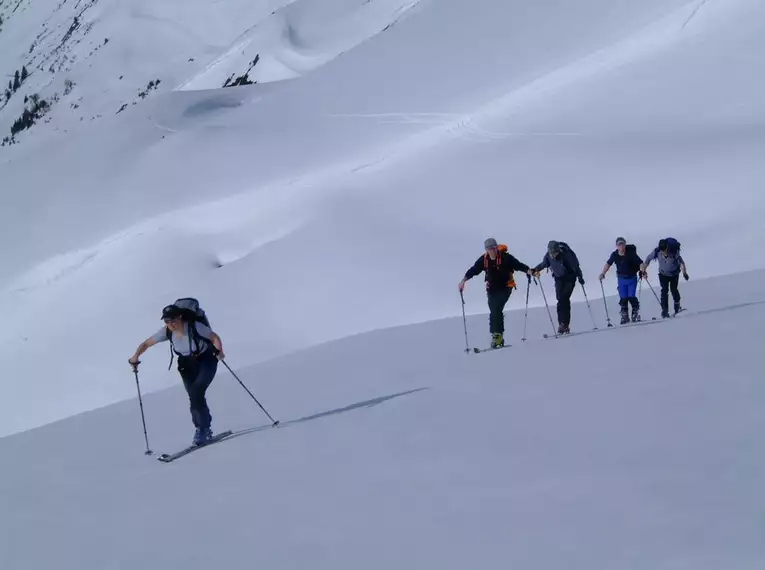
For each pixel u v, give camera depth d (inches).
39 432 536.7
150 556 213.8
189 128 3816.4
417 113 3193.9
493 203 1742.1
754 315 517.7
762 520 168.9
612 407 303.6
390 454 287.6
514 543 180.7
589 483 215.5
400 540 195.3
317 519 223.5
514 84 3107.8
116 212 3051.2
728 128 1744.6
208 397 576.4
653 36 2586.1
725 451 223.3
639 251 1363.2
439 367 518.3
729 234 1300.4
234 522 233.6
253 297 1594.5
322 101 3693.4
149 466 352.5
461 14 4160.9
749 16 2338.8
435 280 1489.9
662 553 160.7
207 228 2252.7
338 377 561.9
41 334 1797.5
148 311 1754.4
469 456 265.7
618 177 1668.3
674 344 442.3
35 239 3004.4
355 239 1710.1
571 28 3486.7
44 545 241.6
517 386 386.0
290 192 2269.9
